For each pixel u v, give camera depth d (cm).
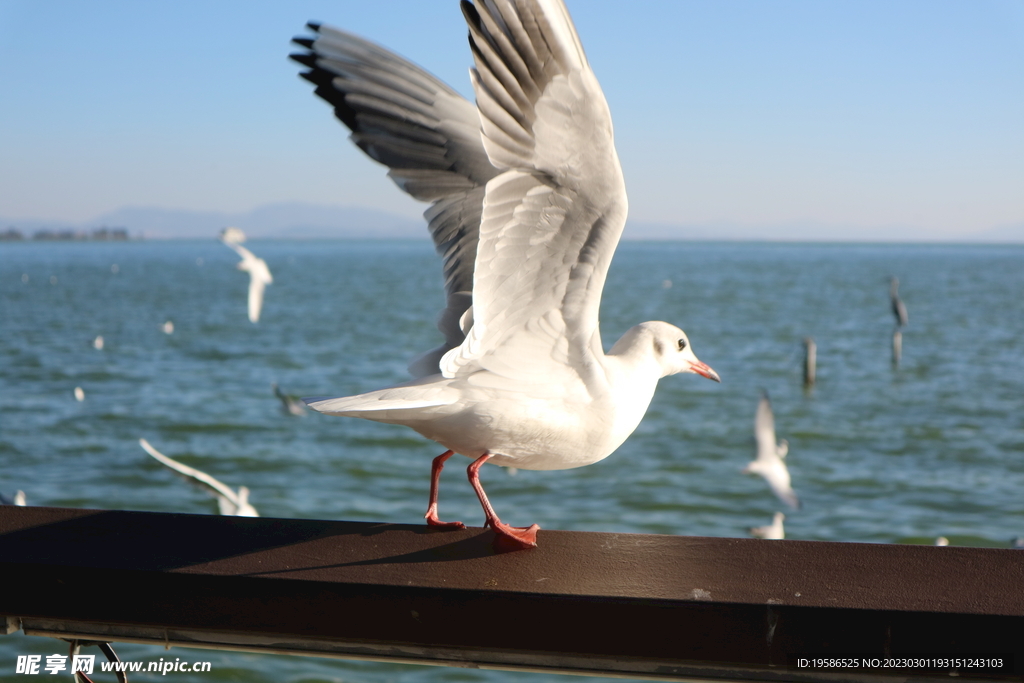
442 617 238
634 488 1356
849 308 5516
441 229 326
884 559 253
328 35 303
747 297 6544
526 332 278
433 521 293
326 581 241
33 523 288
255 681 703
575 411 286
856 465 1543
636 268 12988
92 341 3444
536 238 262
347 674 721
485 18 232
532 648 235
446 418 282
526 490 1347
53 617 257
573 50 233
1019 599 224
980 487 1388
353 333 3862
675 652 229
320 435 1725
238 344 3406
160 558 257
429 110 312
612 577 244
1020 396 2286
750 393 2309
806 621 222
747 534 1105
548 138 245
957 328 4309
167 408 2005
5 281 8650
